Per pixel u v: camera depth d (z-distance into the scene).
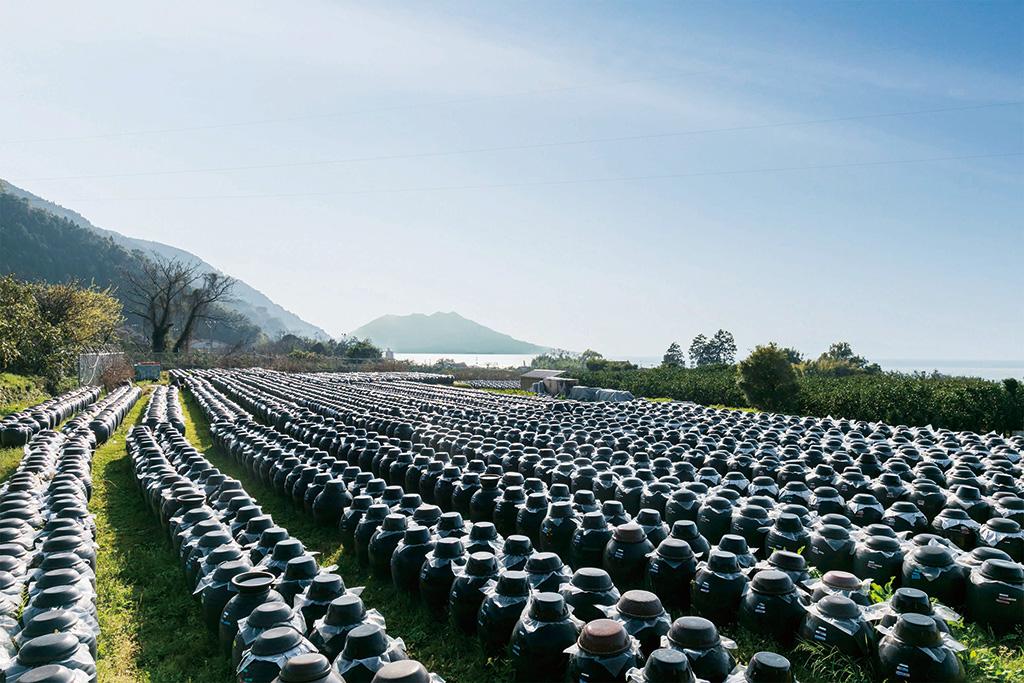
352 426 21.16
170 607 9.02
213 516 10.50
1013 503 10.25
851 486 12.06
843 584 7.06
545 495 10.68
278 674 5.54
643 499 11.54
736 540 8.23
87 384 38.47
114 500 14.69
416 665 5.27
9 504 10.42
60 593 7.05
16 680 5.50
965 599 7.91
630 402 30.03
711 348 87.19
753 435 18.41
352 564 10.54
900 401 26.08
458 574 7.95
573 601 7.00
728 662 5.81
